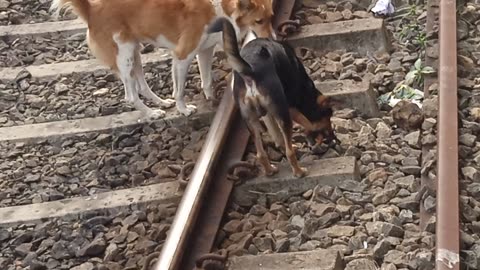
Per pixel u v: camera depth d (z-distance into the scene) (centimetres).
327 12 441
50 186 363
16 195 361
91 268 313
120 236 326
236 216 318
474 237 290
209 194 321
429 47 404
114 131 390
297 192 326
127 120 395
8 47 472
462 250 280
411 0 450
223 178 329
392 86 388
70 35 475
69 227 337
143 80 400
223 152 339
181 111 390
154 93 415
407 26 429
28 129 399
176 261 281
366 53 413
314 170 328
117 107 409
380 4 441
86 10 388
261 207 321
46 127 399
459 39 411
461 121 350
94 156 378
